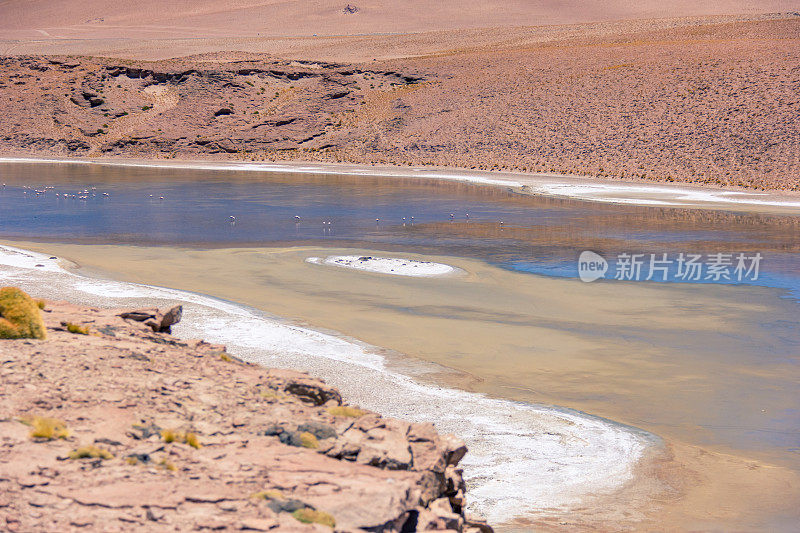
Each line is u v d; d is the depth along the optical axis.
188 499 8.94
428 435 12.02
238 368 15.53
